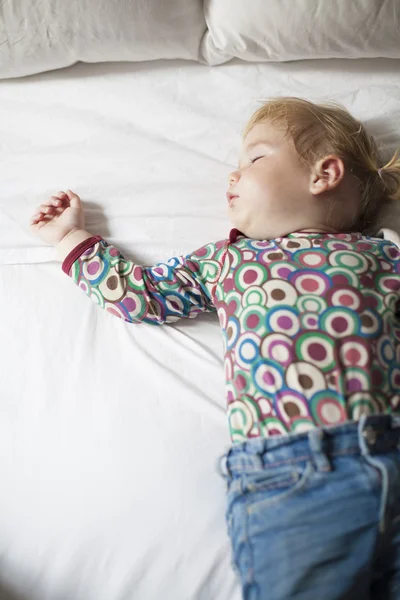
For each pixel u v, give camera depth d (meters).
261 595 0.60
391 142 0.94
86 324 0.85
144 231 0.91
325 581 0.59
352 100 0.96
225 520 0.71
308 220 0.80
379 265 0.76
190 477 0.74
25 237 0.91
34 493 0.74
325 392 0.66
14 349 0.83
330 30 0.88
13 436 0.77
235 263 0.78
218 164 0.94
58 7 0.85
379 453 0.64
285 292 0.73
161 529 0.71
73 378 0.81
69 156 0.96
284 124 0.84
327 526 0.60
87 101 0.99
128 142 0.96
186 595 0.68
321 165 0.81
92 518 0.72
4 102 0.99
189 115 0.97
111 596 0.68
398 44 0.91
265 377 0.68
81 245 0.86
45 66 0.96
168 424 0.77
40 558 0.70
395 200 0.90
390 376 0.68
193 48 0.96
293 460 0.64
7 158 0.96
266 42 0.91
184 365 0.82
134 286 0.82
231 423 0.70
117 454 0.76
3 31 0.88
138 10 0.87
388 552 0.62
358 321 0.70
